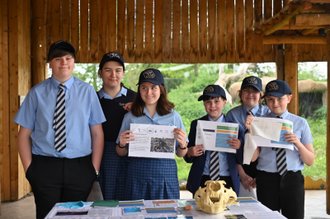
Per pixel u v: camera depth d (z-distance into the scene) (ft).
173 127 7.60
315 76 29.32
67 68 7.52
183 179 20.72
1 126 14.44
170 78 34.37
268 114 8.34
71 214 5.27
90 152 7.88
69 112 7.48
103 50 16.44
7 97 14.56
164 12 16.57
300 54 16.88
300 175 7.79
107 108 8.87
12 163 14.55
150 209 5.54
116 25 16.49
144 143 7.61
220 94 8.45
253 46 16.65
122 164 8.66
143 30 16.55
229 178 8.34
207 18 16.69
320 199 14.46
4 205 13.75
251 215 5.20
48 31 16.42
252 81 9.23
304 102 26.22
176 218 5.06
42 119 7.38
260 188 8.02
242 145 8.25
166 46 16.58
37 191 7.35
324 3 11.80
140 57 16.55
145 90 7.70
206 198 5.25
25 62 15.55
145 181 7.76
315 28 14.30
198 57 16.67
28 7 15.92
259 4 16.63
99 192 8.70
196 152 8.22
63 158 7.38
